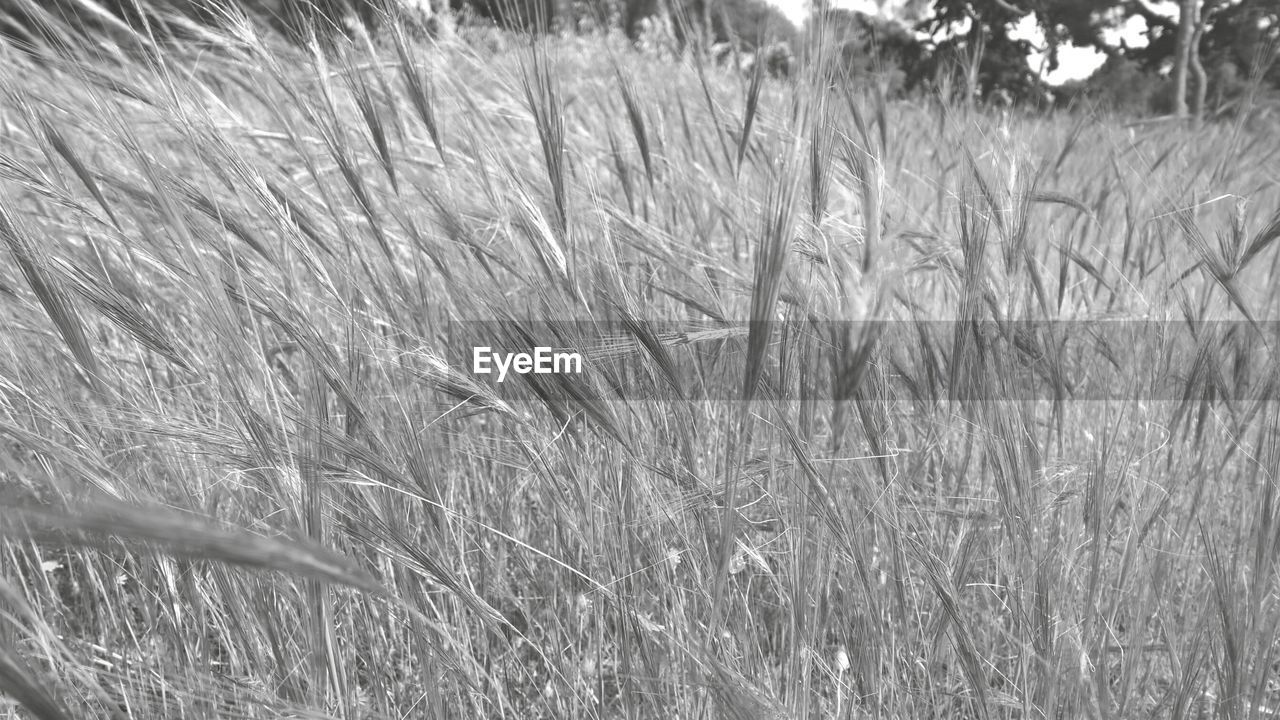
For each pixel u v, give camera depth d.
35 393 1.49
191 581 1.54
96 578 1.76
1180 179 3.04
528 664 2.22
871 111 2.81
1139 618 1.78
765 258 1.28
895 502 1.67
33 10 1.63
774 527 1.94
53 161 1.58
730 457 1.46
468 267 1.86
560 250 1.62
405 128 2.49
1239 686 1.61
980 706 1.60
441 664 1.68
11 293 1.60
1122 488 1.95
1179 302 2.10
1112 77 13.01
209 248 1.67
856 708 1.73
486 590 1.95
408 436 1.58
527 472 1.97
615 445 1.68
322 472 1.42
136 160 1.48
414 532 1.90
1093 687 1.71
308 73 1.85
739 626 1.75
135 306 1.54
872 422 1.60
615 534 1.73
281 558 0.76
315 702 1.43
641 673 1.77
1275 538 1.60
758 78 2.13
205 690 1.41
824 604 1.84
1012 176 1.85
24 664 1.18
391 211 1.88
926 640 1.75
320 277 1.62
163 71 1.63
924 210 2.90
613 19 5.25
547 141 1.64
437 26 2.63
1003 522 1.75
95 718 1.36
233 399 1.45
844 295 1.36
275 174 2.07
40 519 0.68
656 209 2.68
